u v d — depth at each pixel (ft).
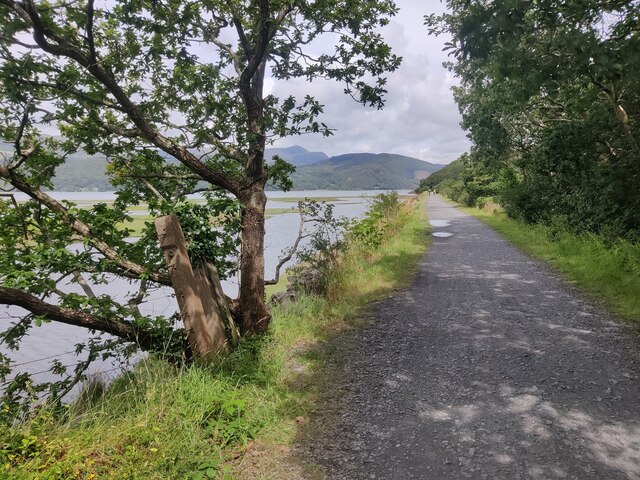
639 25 12.44
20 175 18.26
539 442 11.79
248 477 10.75
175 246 16.76
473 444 11.86
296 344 20.15
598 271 29.96
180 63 21.85
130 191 23.02
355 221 43.80
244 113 23.65
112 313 17.46
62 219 18.69
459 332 21.25
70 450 10.33
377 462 11.24
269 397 14.85
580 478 10.23
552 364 16.90
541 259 40.04
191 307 16.60
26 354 28.48
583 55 9.96
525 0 10.66
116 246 19.80
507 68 10.94
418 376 16.46
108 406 13.30
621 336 19.48
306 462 11.35
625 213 35.78
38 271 16.62
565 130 41.73
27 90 16.39
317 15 21.58
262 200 21.74
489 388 15.19
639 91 28.53
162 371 14.83
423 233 64.03
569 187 48.96
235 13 19.80
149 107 21.16
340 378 16.51
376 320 23.77
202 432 12.19
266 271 48.73
